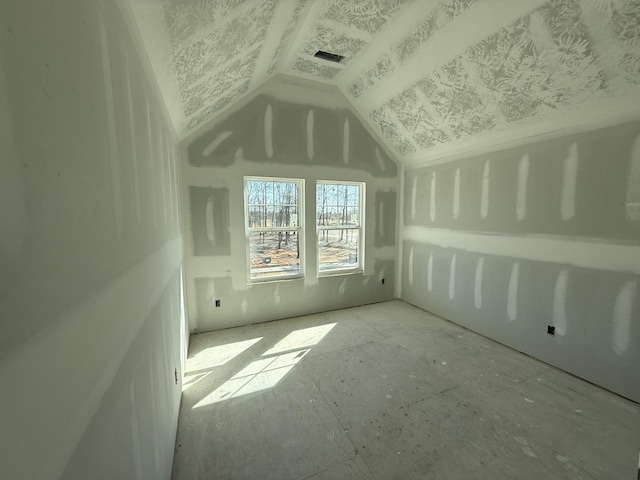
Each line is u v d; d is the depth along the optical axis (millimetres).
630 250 2039
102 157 758
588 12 1686
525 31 1966
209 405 2021
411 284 4246
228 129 3184
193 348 2881
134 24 1126
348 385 2252
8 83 403
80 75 642
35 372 441
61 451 502
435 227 3766
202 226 3166
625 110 1998
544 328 2592
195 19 1405
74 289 573
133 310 963
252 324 3508
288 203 3656
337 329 3355
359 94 3602
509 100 2477
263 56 2506
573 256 2361
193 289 3197
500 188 2924
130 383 903
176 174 2500
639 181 1976
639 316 2012
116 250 826
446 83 2711
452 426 1818
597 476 1468
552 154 2461
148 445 1088
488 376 2377
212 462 1559
